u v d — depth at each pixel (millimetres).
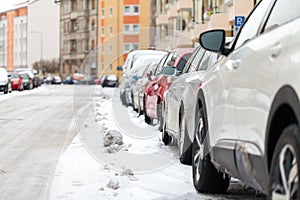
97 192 7785
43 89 57219
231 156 5832
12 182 8555
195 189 7754
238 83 5691
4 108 25375
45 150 11719
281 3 6344
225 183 7379
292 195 4148
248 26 6957
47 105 27703
